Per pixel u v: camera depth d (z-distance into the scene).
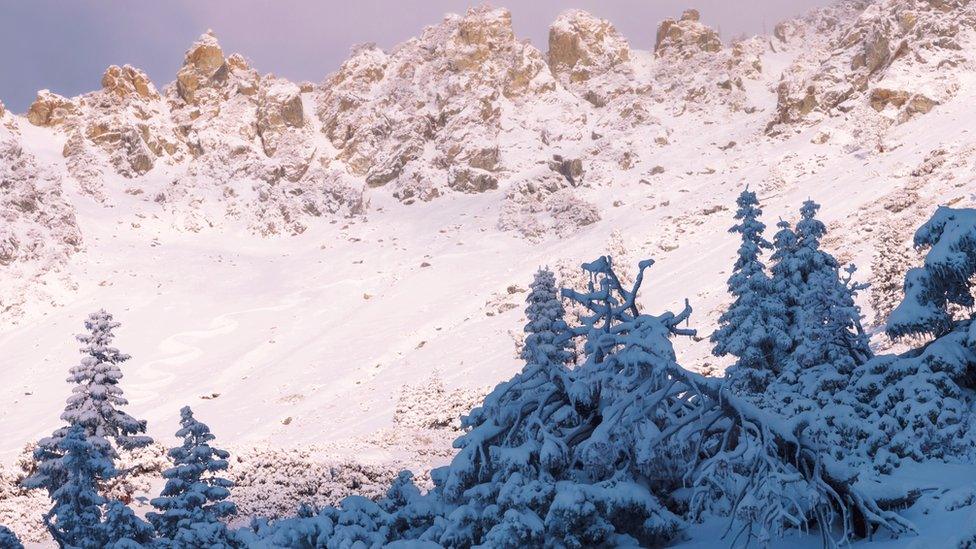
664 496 14.65
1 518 35.78
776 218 109.62
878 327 55.16
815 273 24.00
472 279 124.19
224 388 93.81
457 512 13.26
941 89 141.88
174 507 23.59
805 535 13.53
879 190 103.81
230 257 149.25
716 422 14.00
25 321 117.94
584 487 12.75
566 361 36.06
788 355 28.59
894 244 56.50
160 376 99.12
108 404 35.47
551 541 12.57
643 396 13.47
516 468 13.27
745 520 12.65
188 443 24.75
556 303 37.88
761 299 29.27
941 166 98.69
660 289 92.75
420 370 84.62
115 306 121.69
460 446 14.23
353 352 97.94
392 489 15.52
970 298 17.30
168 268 139.75
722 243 106.94
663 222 128.62
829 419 15.58
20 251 130.50
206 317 119.19
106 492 36.59
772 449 12.63
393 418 66.25
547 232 144.62
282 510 36.12
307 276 138.62
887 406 15.92
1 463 41.09
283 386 90.25
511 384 14.68
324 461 44.00
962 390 16.12
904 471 14.41
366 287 130.00
